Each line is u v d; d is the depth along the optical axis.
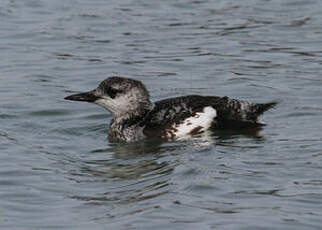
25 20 24.16
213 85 19.30
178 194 13.13
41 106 18.19
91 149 15.86
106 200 13.05
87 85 19.56
